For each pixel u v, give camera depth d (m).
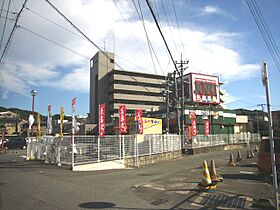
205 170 9.38
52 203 7.52
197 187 9.80
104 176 13.16
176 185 10.35
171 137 26.20
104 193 9.01
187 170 15.20
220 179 10.90
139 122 23.56
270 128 6.29
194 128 31.34
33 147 23.03
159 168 17.05
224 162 19.86
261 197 8.17
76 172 14.49
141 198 8.32
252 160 20.47
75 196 8.48
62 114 18.48
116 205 7.41
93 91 81.25
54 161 18.17
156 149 22.86
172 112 40.16
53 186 10.14
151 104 78.88
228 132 48.66
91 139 16.28
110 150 17.41
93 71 82.00
